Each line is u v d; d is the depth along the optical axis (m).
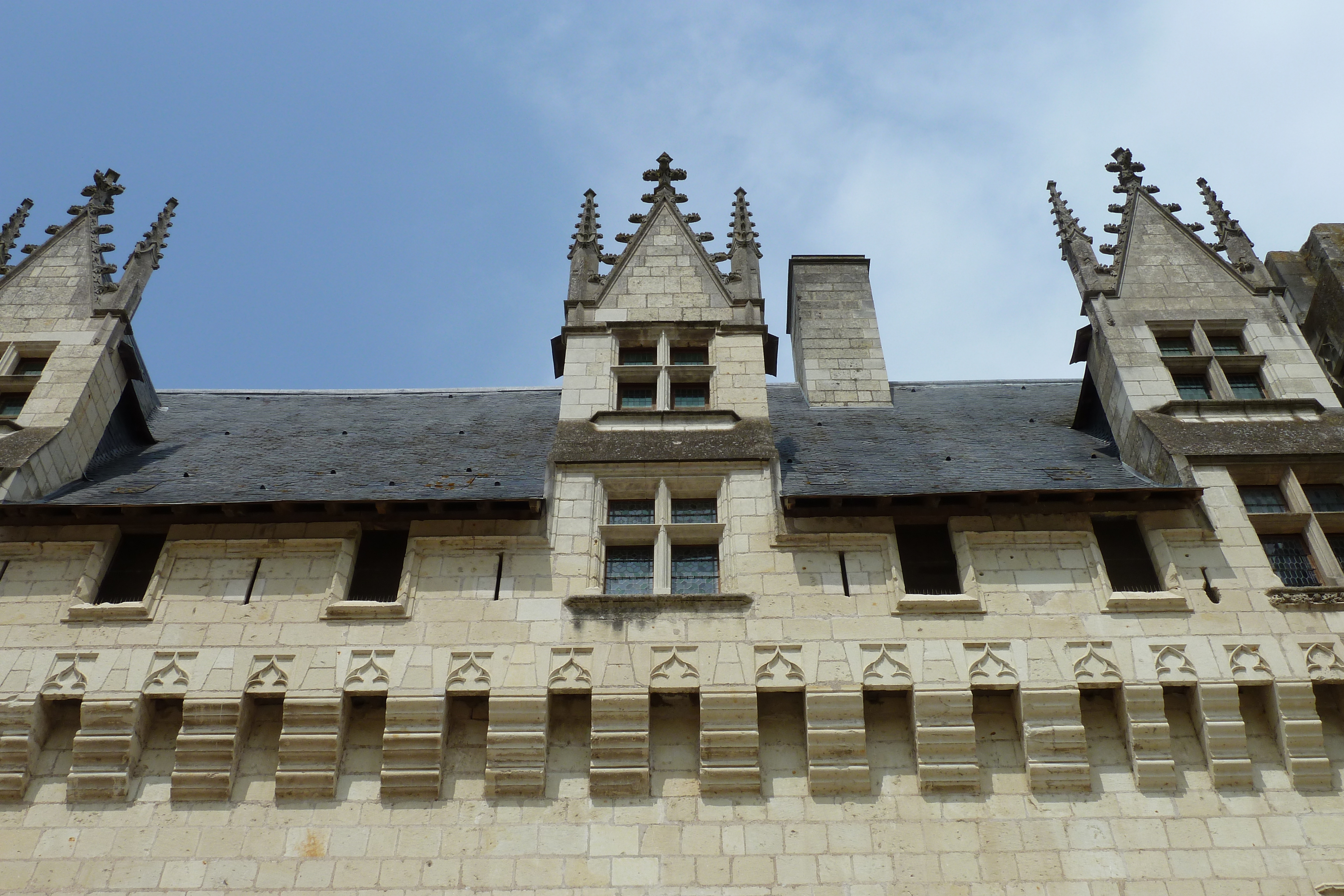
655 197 22.70
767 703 14.12
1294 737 13.67
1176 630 14.46
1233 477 16.45
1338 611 14.65
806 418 20.83
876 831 13.06
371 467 18.08
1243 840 12.95
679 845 12.95
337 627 14.48
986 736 13.93
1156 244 20.88
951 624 14.53
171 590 14.88
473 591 14.93
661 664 14.14
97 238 21.14
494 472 17.56
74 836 13.01
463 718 14.07
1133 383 18.19
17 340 18.94
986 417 21.19
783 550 15.44
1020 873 12.70
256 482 17.14
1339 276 20.55
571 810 13.26
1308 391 18.08
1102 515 15.75
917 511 15.66
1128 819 13.14
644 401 18.94
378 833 13.05
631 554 15.93
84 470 17.69
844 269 24.83
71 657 14.15
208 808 13.29
